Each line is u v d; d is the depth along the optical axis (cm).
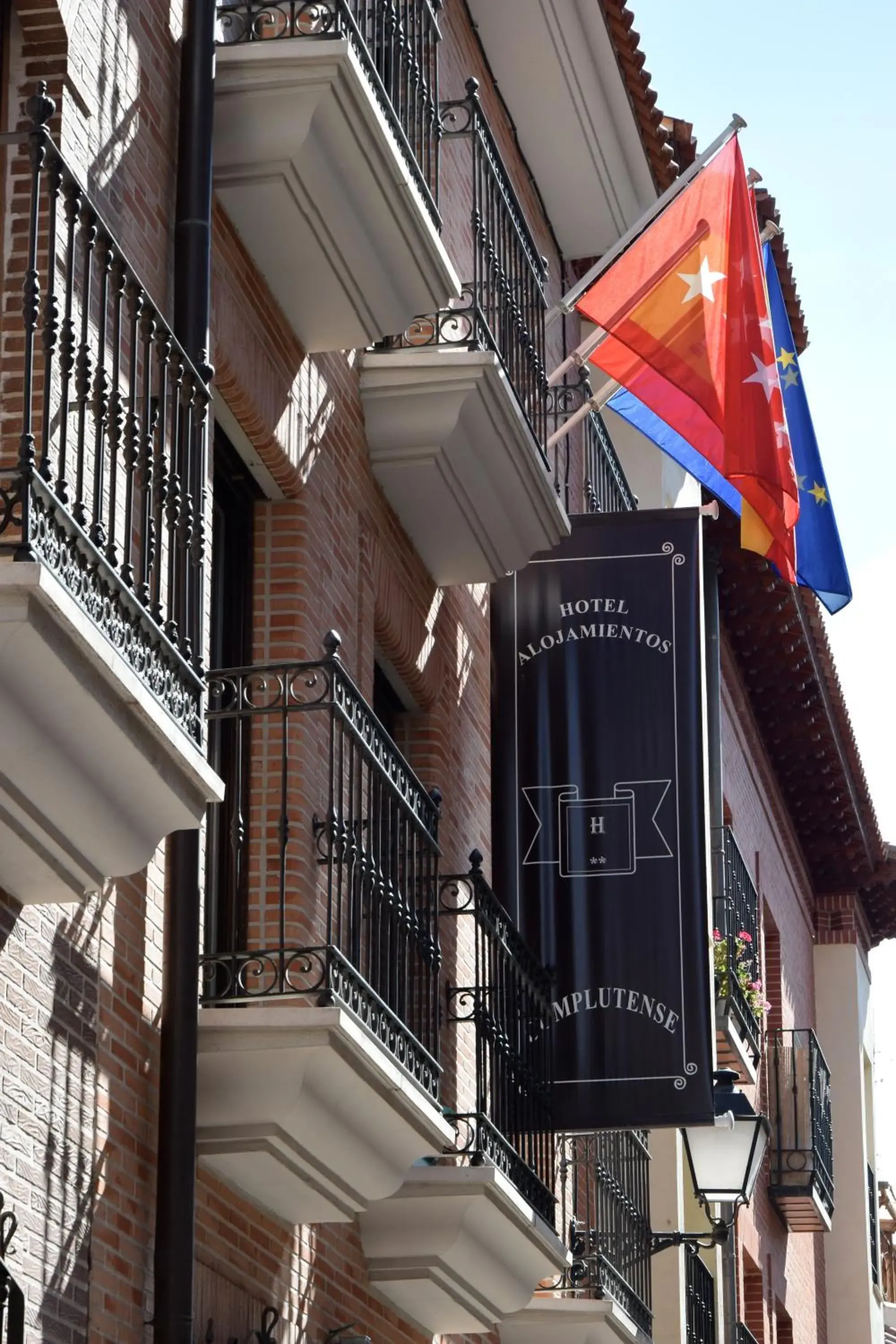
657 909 1313
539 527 1309
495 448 1226
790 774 3000
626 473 2117
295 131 968
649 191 1834
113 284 695
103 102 841
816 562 1608
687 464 1598
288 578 1065
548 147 1783
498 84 1712
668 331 1386
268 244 1023
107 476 771
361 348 1136
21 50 808
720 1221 1705
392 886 951
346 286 1055
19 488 621
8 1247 680
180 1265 812
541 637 1376
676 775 1338
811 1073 2780
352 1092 891
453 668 1384
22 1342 650
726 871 2225
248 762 1027
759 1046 2359
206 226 912
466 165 1581
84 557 655
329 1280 1045
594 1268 1505
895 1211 4044
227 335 979
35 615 612
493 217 1310
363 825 940
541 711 1361
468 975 1340
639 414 1638
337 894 916
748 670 2723
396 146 1024
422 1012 998
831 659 2753
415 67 1148
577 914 1318
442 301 1118
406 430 1195
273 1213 963
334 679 893
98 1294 763
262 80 964
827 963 3347
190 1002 839
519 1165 1162
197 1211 880
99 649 644
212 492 997
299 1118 870
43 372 718
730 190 1416
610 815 1335
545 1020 1258
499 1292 1178
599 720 1353
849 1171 3284
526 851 1334
